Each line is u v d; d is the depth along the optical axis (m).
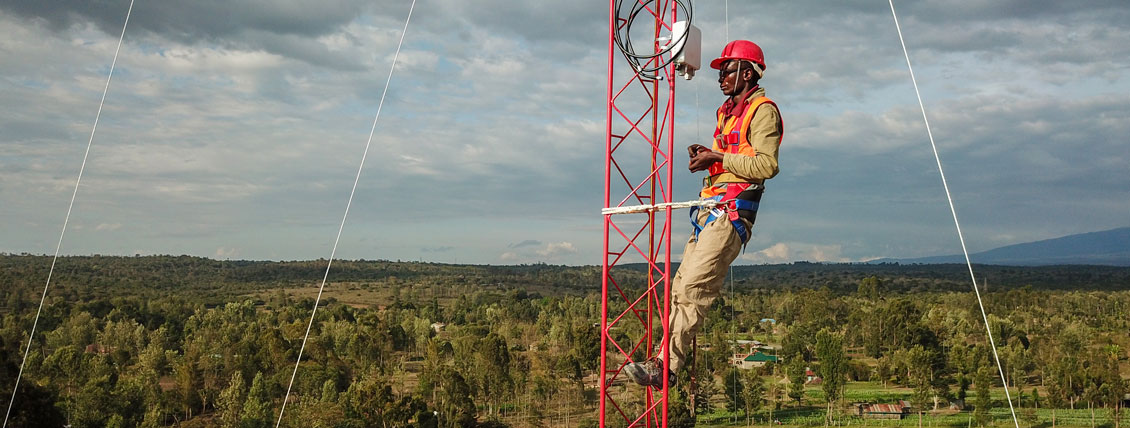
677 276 7.93
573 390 78.19
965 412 79.12
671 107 8.30
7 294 126.31
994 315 110.94
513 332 119.31
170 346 100.50
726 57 7.55
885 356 101.06
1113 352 91.50
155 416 67.50
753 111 7.29
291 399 79.44
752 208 7.44
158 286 180.38
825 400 84.25
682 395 63.41
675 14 8.72
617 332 88.12
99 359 79.19
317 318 126.56
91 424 64.75
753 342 111.50
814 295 136.12
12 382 38.56
